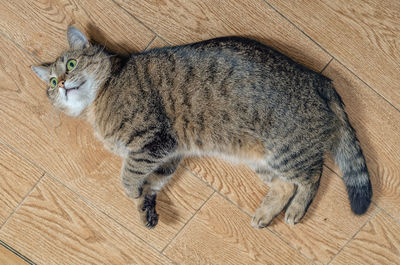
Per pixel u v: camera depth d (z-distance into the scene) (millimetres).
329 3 1060
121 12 1064
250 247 1134
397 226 1116
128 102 1008
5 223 1125
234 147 1045
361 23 1062
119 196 1122
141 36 1070
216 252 1134
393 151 1094
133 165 1032
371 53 1069
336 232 1124
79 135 1104
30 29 1067
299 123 1005
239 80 999
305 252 1131
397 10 1057
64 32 1069
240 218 1129
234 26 1067
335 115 1031
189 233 1132
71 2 1062
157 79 1012
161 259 1135
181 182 1122
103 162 1112
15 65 1079
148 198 1100
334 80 1078
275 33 1068
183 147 1053
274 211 1099
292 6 1062
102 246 1133
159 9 1064
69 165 1112
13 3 1062
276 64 1011
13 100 1090
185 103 1010
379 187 1105
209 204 1127
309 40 1069
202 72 1006
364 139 1093
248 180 1120
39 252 1131
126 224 1129
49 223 1127
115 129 1021
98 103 1035
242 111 1003
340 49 1070
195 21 1066
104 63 1034
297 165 1036
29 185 1116
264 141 1021
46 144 1104
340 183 1111
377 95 1080
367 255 1125
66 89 1008
